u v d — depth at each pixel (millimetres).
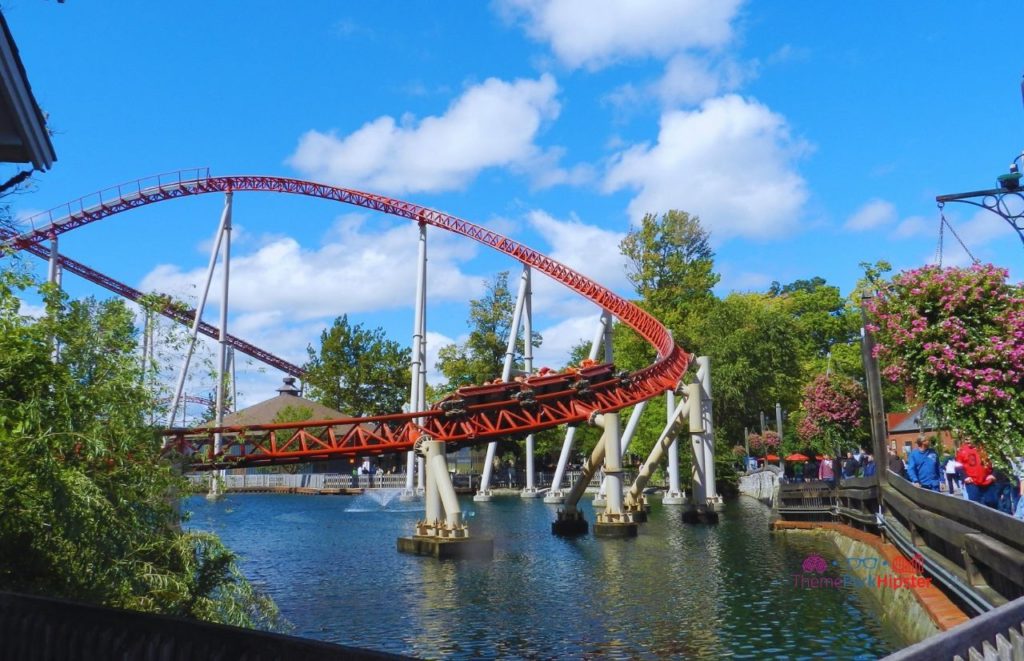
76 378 13828
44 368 11578
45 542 11922
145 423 15375
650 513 58656
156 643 6039
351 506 76062
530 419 43312
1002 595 11523
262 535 46781
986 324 18766
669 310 96062
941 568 14836
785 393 81750
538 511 64750
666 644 19000
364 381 122062
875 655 17062
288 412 109125
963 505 12914
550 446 103812
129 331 15133
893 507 22109
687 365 56938
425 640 20047
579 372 45625
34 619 6918
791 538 37656
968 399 18000
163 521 15336
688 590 25734
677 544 38281
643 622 21391
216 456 31797
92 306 14891
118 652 6262
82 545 12180
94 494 11898
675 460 68750
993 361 18125
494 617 22578
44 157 12578
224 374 17922
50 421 11812
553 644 19391
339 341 123062
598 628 20906
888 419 69812
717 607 22781
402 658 4660
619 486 44375
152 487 15008
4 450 10781
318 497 92750
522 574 30406
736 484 75188
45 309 13586
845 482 36156
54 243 66000
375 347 122688
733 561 31453
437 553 35375
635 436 82188
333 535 46688
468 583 28562
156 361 15781
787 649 17906
